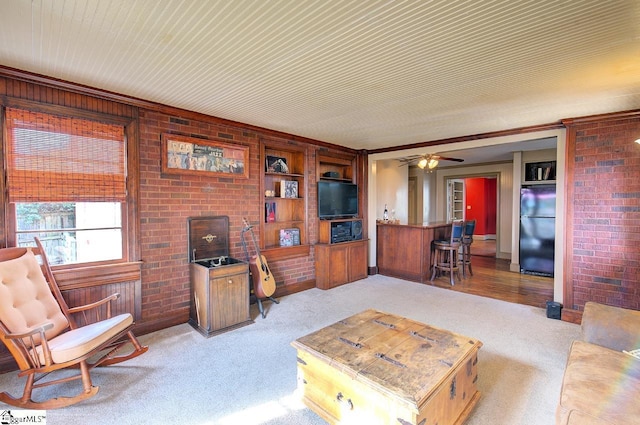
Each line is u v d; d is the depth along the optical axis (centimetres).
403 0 151
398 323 235
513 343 294
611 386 149
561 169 374
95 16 165
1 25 174
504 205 750
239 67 230
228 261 362
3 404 198
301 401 203
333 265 488
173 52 207
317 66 226
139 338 302
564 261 357
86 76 247
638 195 315
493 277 560
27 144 248
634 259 318
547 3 152
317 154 496
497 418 191
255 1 152
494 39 188
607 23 169
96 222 292
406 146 523
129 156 300
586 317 207
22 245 256
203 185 357
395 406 151
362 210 573
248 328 329
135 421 188
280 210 464
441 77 245
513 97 288
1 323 196
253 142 406
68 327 253
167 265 329
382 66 227
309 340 206
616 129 326
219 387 223
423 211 840
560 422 136
